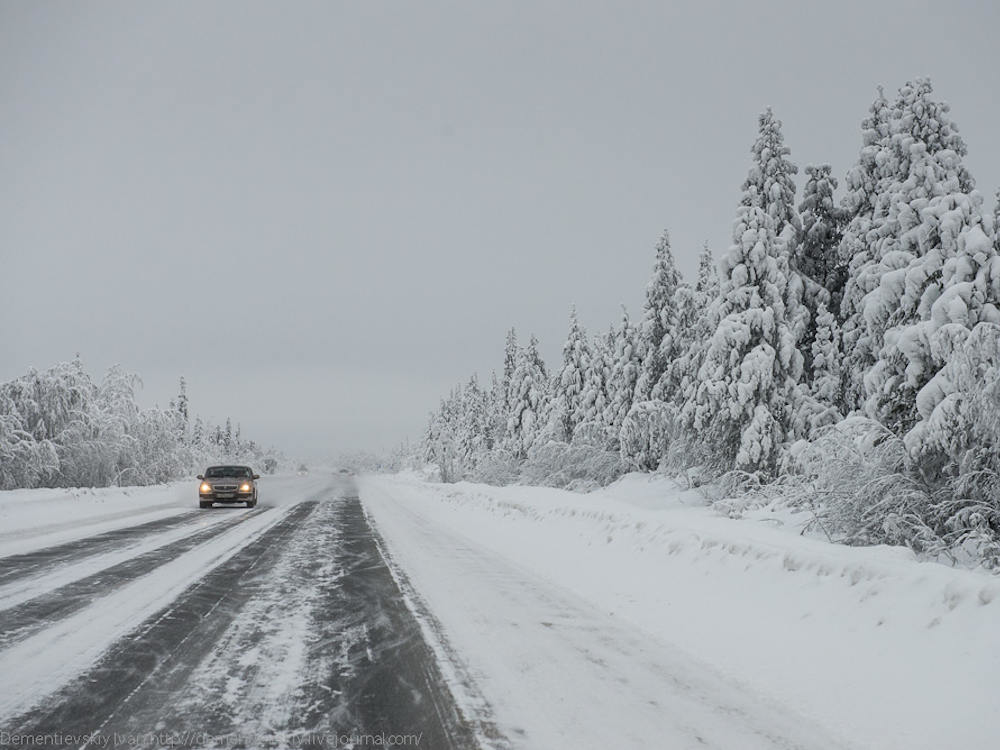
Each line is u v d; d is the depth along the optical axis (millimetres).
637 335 35406
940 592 5492
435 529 15984
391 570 9883
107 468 30500
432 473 68375
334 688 4789
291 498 29375
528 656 5617
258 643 5906
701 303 32969
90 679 4930
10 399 26797
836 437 12633
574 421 42438
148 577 9109
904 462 12281
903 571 6098
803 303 24156
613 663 5473
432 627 6512
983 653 4625
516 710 4414
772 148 24094
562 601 7832
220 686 4805
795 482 14680
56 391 28453
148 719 4199
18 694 4613
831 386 22156
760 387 21562
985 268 12516
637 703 4594
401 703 4512
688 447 24375
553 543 12625
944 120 20016
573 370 43188
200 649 5707
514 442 52344
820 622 6070
